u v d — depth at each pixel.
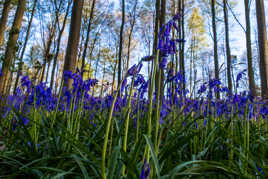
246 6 11.38
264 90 10.45
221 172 1.75
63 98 3.12
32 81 2.79
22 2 6.55
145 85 2.03
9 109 3.57
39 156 2.22
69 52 7.09
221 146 2.38
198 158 2.19
